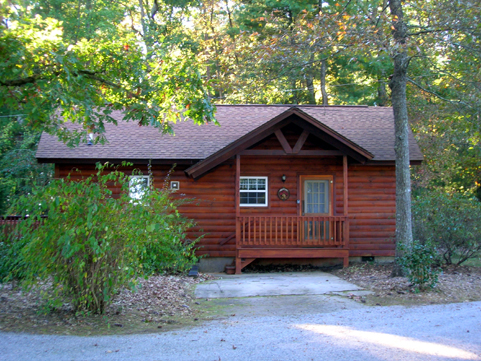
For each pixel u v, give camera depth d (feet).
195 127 51.03
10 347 18.33
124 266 22.89
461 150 73.15
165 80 31.83
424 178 67.92
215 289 32.91
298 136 47.32
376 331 21.25
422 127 65.77
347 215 43.52
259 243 43.09
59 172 44.70
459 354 17.65
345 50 38.91
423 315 24.68
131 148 45.88
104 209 21.90
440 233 41.01
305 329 21.76
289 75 46.39
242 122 52.47
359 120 54.85
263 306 27.73
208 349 18.38
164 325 22.76
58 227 21.86
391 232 47.96
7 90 28.89
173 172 46.21
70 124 48.85
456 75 43.34
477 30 36.88
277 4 77.25
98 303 23.81
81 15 83.35
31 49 27.61
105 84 32.17
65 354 17.60
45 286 29.25
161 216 24.84
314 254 43.34
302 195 47.50
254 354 17.71
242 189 47.26
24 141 63.72
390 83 37.22
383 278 36.09
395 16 36.27
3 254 30.76
